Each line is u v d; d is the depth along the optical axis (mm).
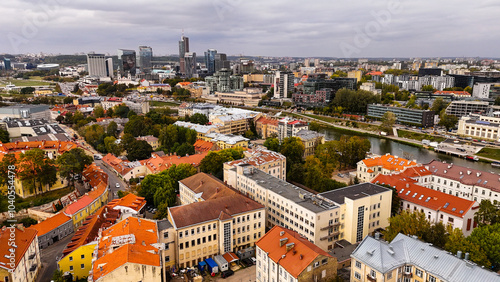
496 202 172750
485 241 128875
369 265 113688
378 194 168375
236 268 149500
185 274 144500
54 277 130750
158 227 147000
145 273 115688
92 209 196625
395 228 143500
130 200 195125
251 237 166125
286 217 172750
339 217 162000
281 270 123062
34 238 142875
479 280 100000
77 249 139250
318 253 119500
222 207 160375
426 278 109688
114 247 123875
